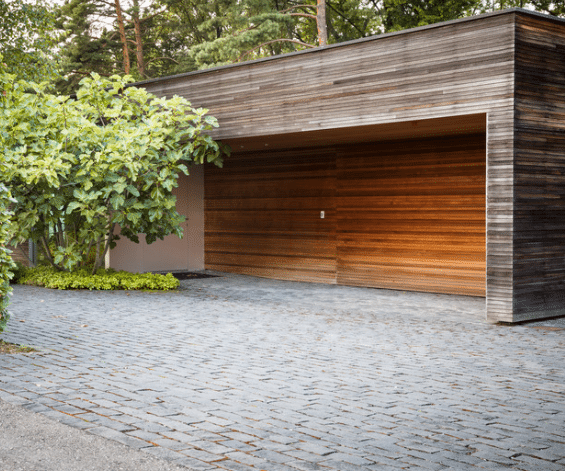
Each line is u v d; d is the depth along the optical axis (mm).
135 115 12477
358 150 14008
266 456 3943
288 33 30406
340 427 4531
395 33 9961
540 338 8125
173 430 4387
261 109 11727
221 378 5863
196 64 28094
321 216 14672
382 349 7328
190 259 16828
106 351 6949
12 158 10570
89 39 30500
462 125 10648
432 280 12953
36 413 4688
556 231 9578
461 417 4805
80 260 12469
